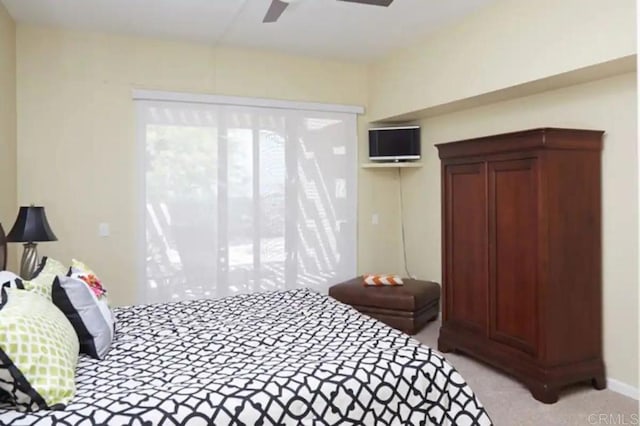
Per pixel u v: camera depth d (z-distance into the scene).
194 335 2.28
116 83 4.06
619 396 2.95
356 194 5.10
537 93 3.54
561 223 2.96
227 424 1.53
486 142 3.34
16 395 1.47
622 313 3.01
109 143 4.05
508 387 3.08
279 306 2.85
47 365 1.55
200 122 4.35
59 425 1.41
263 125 4.60
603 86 3.09
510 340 3.18
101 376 1.78
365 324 2.44
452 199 3.73
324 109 4.87
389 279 4.54
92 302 2.05
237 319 2.56
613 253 3.05
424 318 4.42
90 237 4.00
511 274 3.17
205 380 1.71
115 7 3.45
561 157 2.95
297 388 1.68
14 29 3.68
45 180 3.84
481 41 3.56
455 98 3.85
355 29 3.94
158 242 4.22
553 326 2.91
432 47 4.11
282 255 4.71
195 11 3.54
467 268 3.58
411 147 4.89
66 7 3.44
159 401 1.54
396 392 1.81
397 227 5.34
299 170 4.78
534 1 3.11
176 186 4.27
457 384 1.92
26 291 1.93
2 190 3.32
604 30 2.68
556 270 2.94
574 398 2.92
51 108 3.85
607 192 3.08
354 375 1.78
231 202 4.48
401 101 4.55
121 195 4.10
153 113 4.18
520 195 3.09
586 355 3.03
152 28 3.90
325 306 2.85
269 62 4.61
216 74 4.41
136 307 2.85
